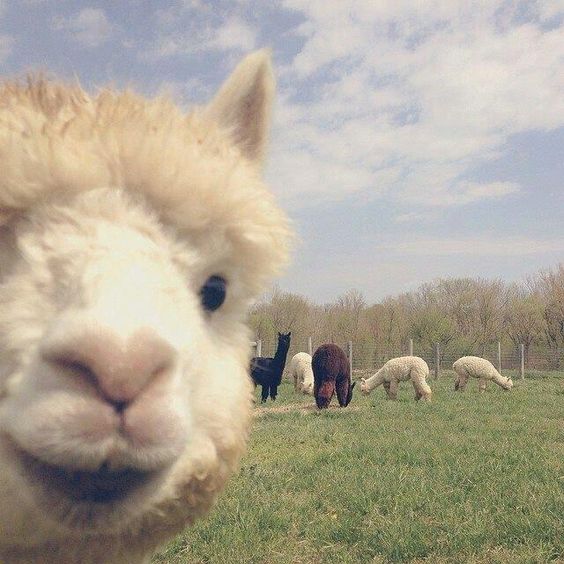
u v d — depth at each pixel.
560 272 29.91
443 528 3.60
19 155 1.10
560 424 8.30
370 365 23.27
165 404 0.94
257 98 1.68
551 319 28.62
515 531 3.52
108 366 0.88
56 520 0.98
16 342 0.98
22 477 0.94
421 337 27.75
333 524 3.70
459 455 5.75
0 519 1.01
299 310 26.81
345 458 5.67
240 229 1.33
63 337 0.90
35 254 1.06
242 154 1.60
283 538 3.52
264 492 4.36
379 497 4.21
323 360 11.41
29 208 1.12
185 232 1.26
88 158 1.13
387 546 3.32
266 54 1.68
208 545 3.33
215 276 1.35
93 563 1.20
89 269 1.02
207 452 1.28
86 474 0.94
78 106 1.27
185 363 1.07
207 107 1.64
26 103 1.25
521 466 5.15
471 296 32.09
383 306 29.88
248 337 1.52
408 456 5.67
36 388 0.90
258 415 10.02
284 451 6.17
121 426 0.90
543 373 22.58
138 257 1.08
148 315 0.96
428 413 9.77
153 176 1.19
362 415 9.60
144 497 1.02
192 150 1.28
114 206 1.15
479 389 15.71
